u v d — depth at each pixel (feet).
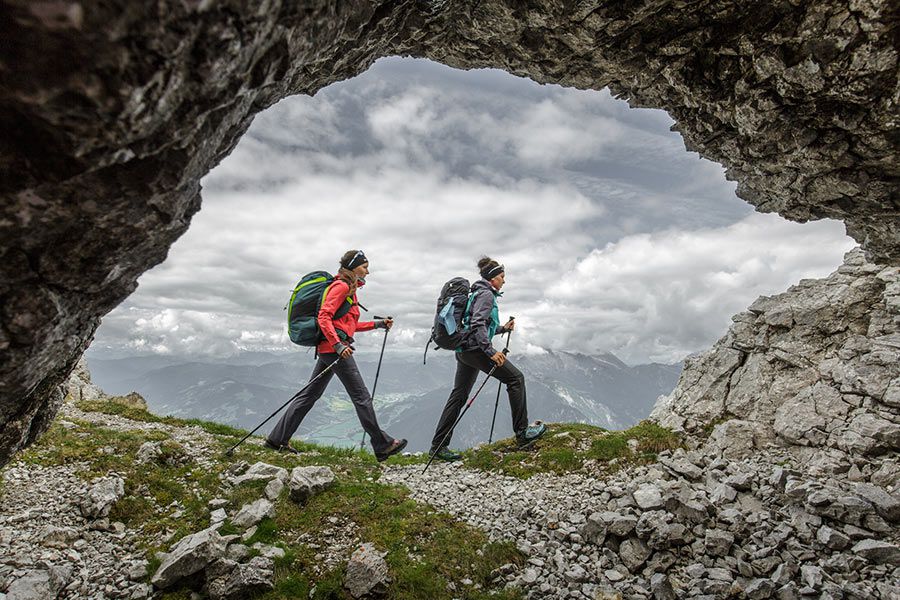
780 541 9.45
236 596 8.11
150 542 9.29
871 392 12.46
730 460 12.86
